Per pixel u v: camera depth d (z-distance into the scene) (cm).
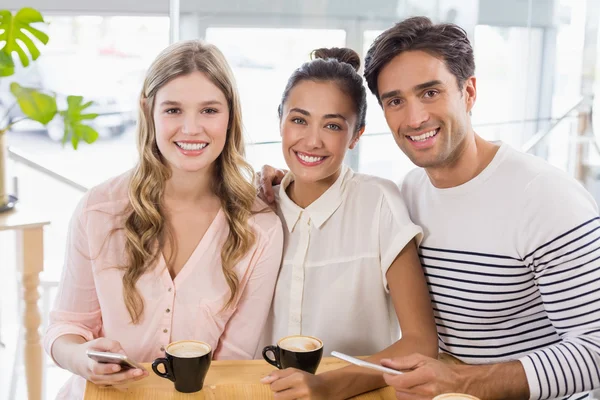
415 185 160
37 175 441
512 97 300
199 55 148
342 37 276
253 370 135
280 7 265
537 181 138
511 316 145
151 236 151
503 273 140
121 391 125
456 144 141
